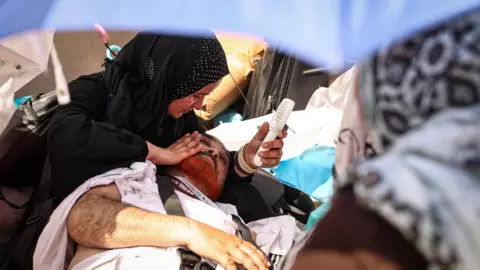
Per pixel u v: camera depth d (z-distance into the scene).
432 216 0.51
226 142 2.12
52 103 1.69
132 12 0.67
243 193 1.78
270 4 0.64
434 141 0.55
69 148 1.40
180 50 1.49
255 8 0.64
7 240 1.59
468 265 0.50
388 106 0.62
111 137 1.43
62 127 1.43
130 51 1.54
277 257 1.55
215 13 0.65
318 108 2.24
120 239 1.33
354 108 0.71
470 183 0.52
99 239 1.34
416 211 0.52
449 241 0.50
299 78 2.31
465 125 0.54
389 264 0.55
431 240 0.51
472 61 0.55
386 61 0.61
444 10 0.53
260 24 0.64
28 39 1.50
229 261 1.31
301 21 0.63
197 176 1.64
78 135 1.41
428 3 0.54
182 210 1.44
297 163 1.93
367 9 0.58
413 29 0.55
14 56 1.53
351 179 0.61
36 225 1.50
